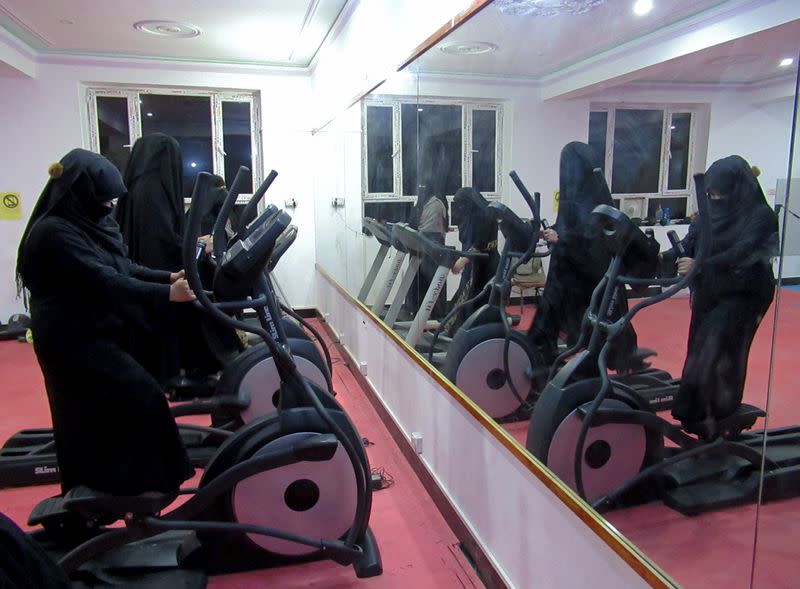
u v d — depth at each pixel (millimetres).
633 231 1368
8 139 5375
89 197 1904
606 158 1454
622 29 1348
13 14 4320
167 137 3600
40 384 4223
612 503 1432
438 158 2574
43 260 1799
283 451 1953
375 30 3406
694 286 1189
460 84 2270
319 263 6156
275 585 2084
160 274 2264
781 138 963
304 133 6164
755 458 1076
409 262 3053
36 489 2777
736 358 1099
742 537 1106
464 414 2242
